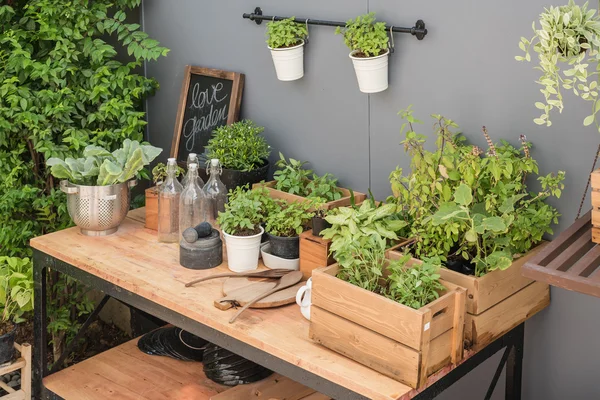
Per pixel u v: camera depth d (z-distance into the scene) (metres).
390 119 3.20
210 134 3.79
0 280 3.58
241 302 2.78
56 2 3.67
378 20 3.14
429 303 2.31
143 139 4.22
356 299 2.38
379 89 3.10
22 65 3.61
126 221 3.59
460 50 2.95
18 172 3.84
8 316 3.61
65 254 3.23
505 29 2.82
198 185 3.23
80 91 3.79
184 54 3.92
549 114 2.79
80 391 3.37
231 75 3.69
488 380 3.14
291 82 3.50
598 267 2.18
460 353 2.45
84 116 3.91
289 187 3.34
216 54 3.78
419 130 3.13
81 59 3.89
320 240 2.91
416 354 2.27
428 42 3.02
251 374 3.28
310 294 2.69
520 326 2.88
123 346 3.71
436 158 2.72
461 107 2.99
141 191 4.27
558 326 2.92
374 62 3.04
